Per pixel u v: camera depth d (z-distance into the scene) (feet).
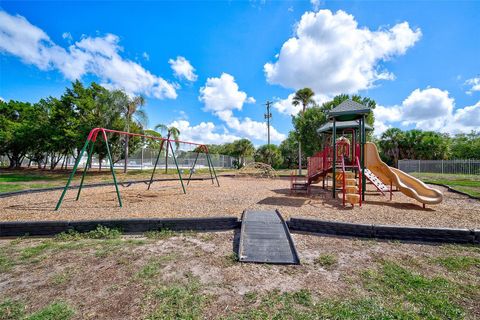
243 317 6.23
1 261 9.93
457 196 26.81
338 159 31.01
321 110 64.69
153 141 111.96
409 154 80.84
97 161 111.24
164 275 8.64
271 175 64.13
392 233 12.55
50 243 12.07
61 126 63.82
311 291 7.55
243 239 11.97
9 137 78.43
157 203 22.20
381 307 6.61
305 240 12.46
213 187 37.42
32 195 27.58
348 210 19.34
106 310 6.61
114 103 66.08
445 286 7.75
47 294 7.47
